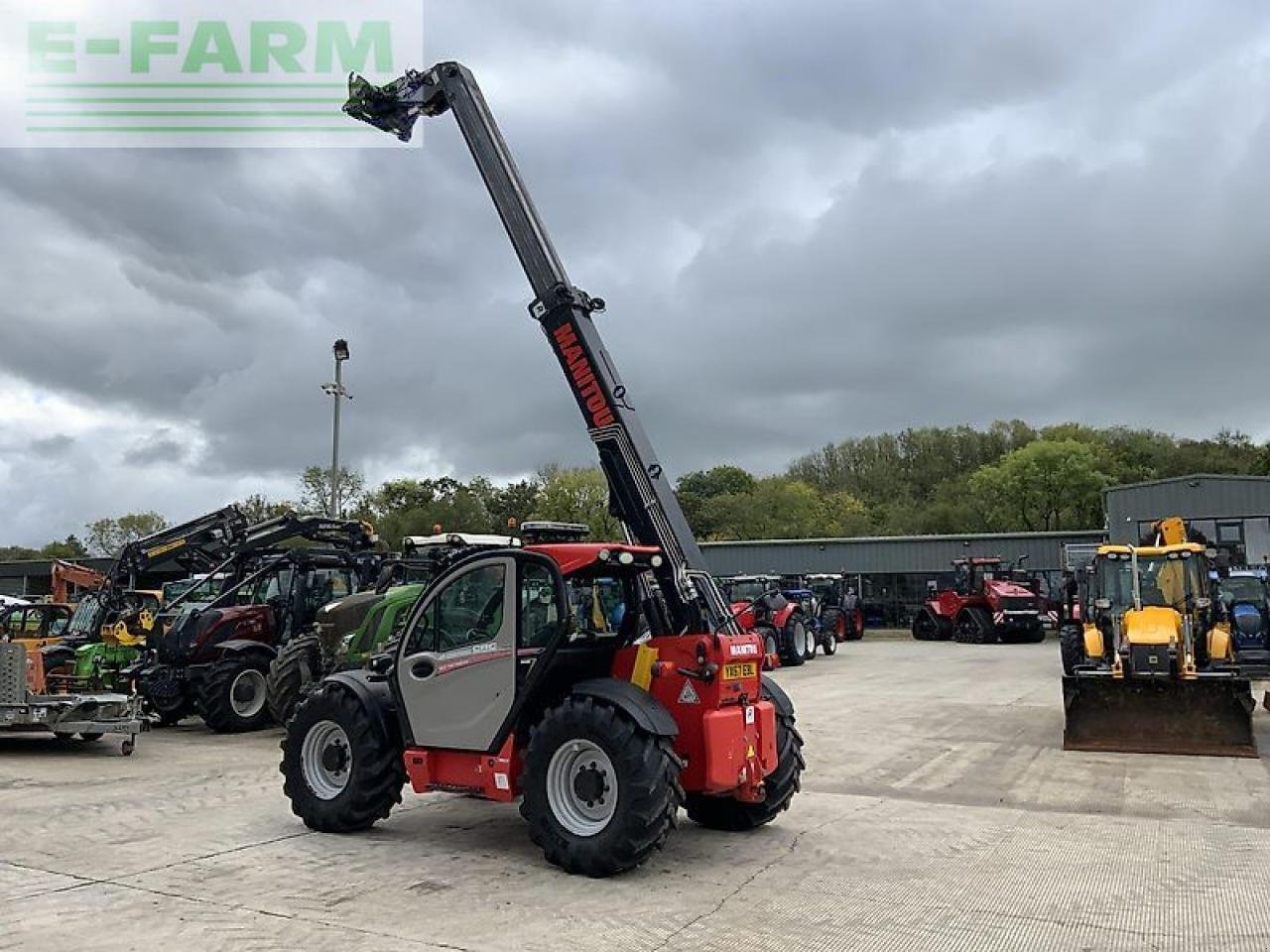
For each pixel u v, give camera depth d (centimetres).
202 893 541
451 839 665
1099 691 1051
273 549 1395
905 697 1523
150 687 1259
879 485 6981
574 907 518
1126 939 472
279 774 925
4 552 7088
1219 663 1180
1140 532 3259
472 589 645
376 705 686
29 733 1149
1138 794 817
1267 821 723
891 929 486
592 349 708
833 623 2631
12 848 643
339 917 501
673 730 579
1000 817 734
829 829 696
